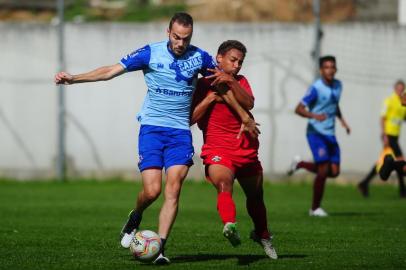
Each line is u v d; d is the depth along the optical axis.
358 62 69.62
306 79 69.75
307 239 33.41
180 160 25.59
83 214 46.09
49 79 72.00
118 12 99.19
